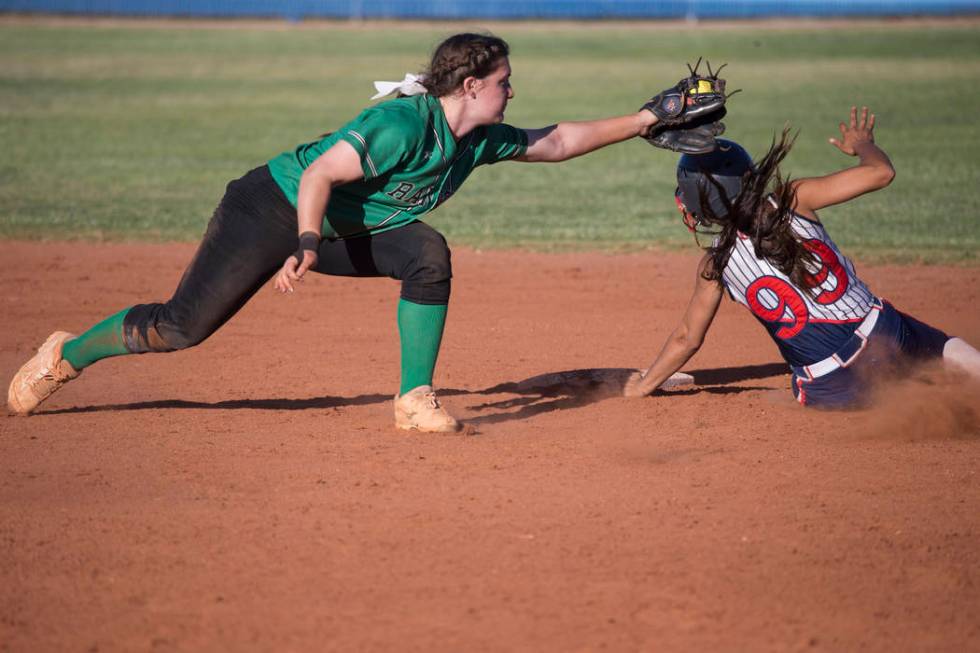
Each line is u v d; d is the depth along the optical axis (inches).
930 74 3996.1
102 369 971.3
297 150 699.4
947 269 1398.9
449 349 1053.8
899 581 528.4
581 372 890.1
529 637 475.2
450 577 531.2
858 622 489.7
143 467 690.8
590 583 525.0
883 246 1544.0
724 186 724.7
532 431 775.7
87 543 569.9
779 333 754.2
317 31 5994.1
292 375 952.9
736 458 707.4
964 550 562.9
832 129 2778.1
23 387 792.9
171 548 564.4
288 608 500.7
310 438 754.2
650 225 1745.8
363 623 487.2
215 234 706.8
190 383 925.2
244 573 535.8
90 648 466.9
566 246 1583.4
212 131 2807.6
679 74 4084.6
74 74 4010.8
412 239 716.0
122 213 1802.4
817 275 725.9
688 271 1416.1
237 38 5511.8
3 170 2209.6
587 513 611.2
